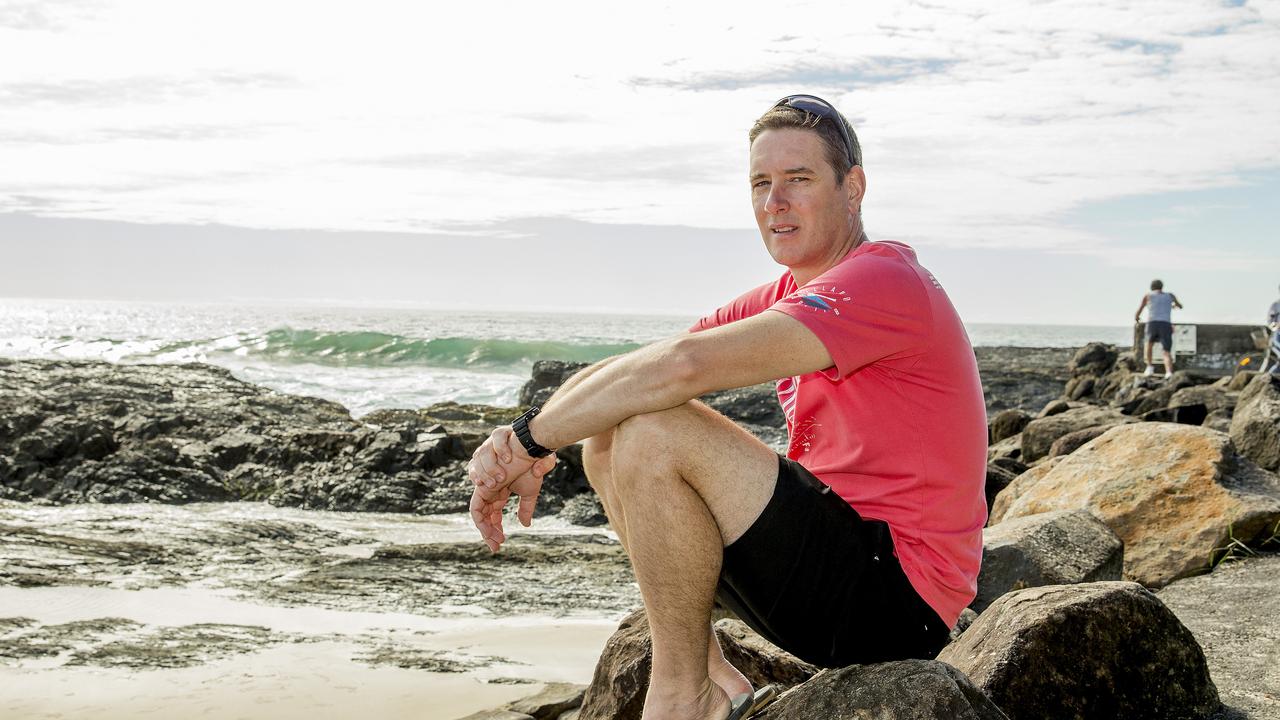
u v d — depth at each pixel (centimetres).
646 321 13212
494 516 276
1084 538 482
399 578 696
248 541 795
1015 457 1127
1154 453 604
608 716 327
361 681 473
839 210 267
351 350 3409
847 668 243
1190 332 2112
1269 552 529
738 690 253
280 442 1105
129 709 425
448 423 1473
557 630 582
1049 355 3488
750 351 231
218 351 3494
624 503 240
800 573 235
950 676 226
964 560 247
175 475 1020
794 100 270
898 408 240
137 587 636
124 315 11769
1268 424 668
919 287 239
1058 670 275
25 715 413
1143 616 287
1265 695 312
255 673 478
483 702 448
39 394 1237
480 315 17025
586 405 244
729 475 232
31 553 705
